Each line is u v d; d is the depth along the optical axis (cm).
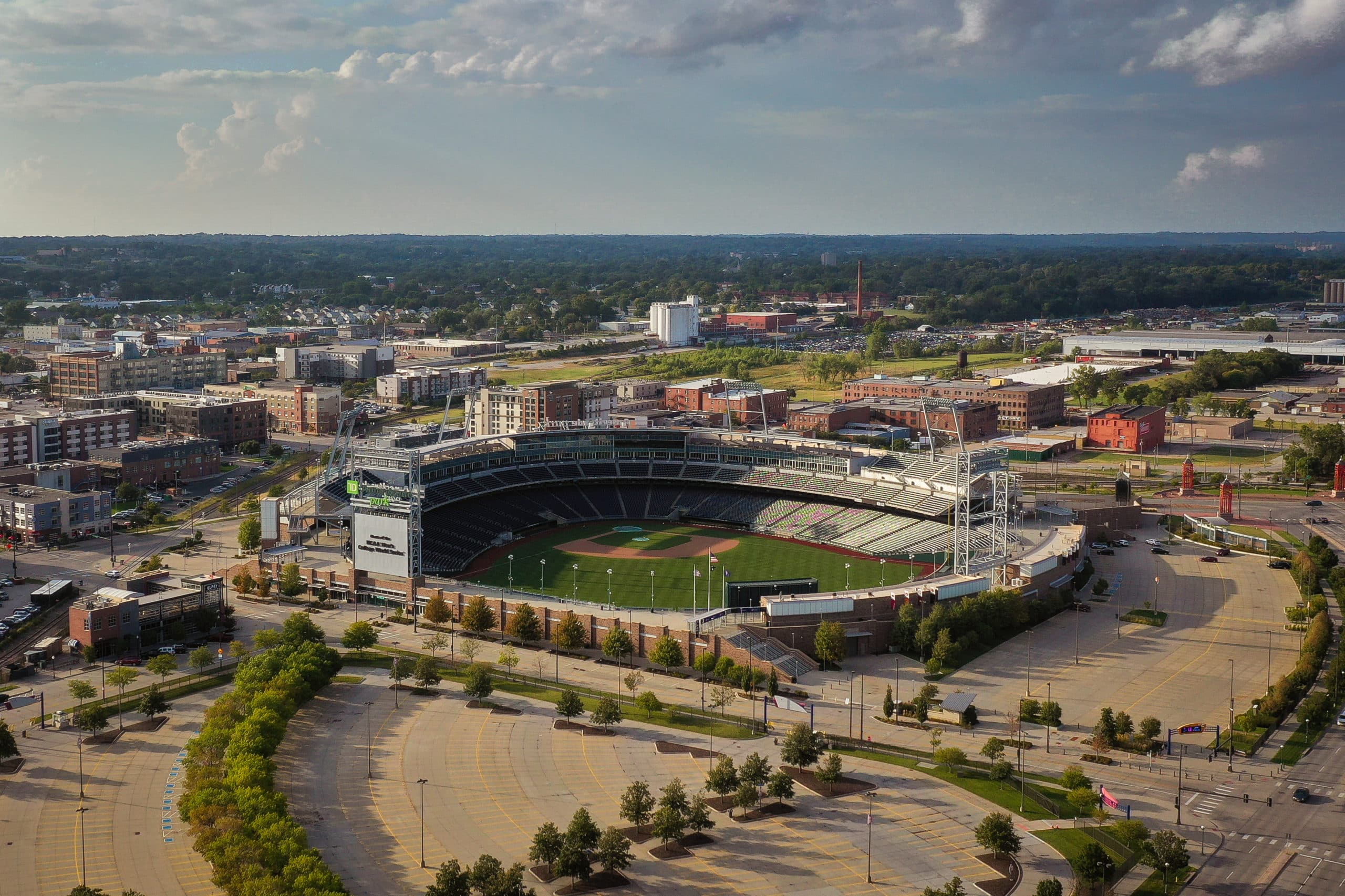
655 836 19212
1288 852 19050
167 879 18038
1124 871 18562
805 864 18688
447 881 17062
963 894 17112
